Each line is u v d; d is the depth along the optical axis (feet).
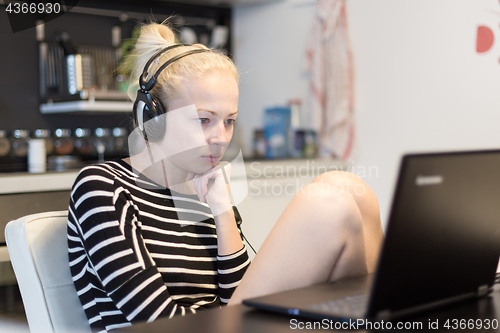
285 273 2.44
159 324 1.89
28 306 3.15
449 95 8.82
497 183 2.09
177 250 3.19
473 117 8.53
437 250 1.96
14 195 7.24
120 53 9.75
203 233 3.40
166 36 3.54
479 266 2.20
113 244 2.75
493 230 2.18
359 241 2.61
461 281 2.14
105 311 2.99
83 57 9.04
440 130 8.95
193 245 3.30
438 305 2.08
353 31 10.11
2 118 9.00
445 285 2.07
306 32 10.56
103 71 9.58
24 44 9.18
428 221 1.88
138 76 3.47
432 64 9.00
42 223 3.17
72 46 9.00
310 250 2.45
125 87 9.23
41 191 7.52
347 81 9.95
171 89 3.23
